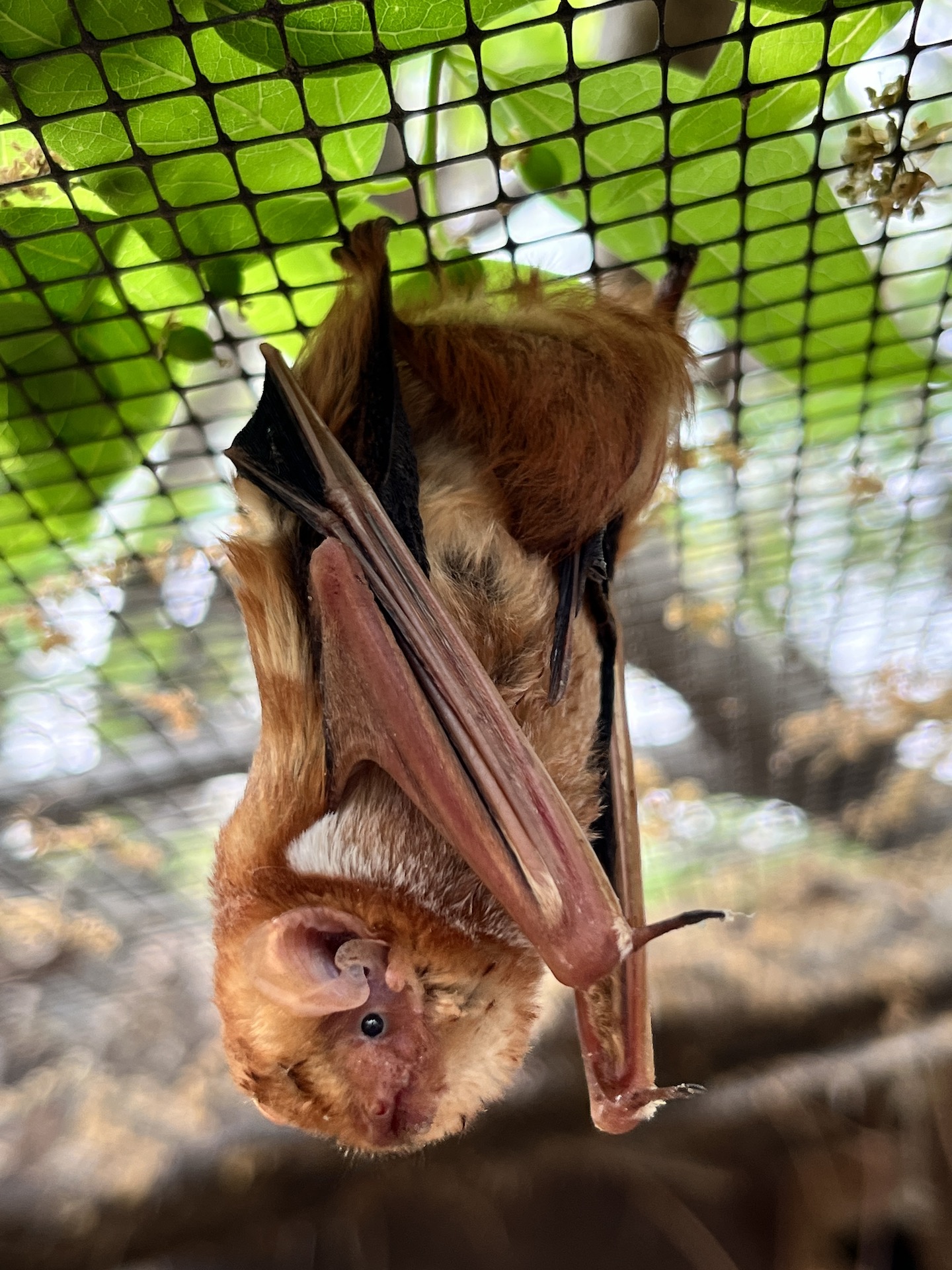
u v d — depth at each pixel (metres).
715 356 0.13
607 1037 0.12
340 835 0.11
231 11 0.09
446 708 0.10
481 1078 0.11
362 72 0.09
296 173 0.10
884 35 0.10
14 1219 0.19
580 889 0.09
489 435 0.10
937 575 0.17
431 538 0.10
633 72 0.10
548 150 0.10
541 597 0.11
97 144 0.10
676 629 0.18
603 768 0.11
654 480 0.11
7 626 0.15
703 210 0.11
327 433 0.10
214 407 0.13
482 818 0.10
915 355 0.13
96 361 0.11
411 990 0.11
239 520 0.14
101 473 0.13
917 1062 0.19
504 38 0.10
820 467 0.15
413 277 0.11
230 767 0.18
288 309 0.11
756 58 0.10
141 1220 0.19
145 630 0.15
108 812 0.18
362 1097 0.11
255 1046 0.11
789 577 0.17
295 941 0.10
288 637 0.11
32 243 0.10
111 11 0.09
